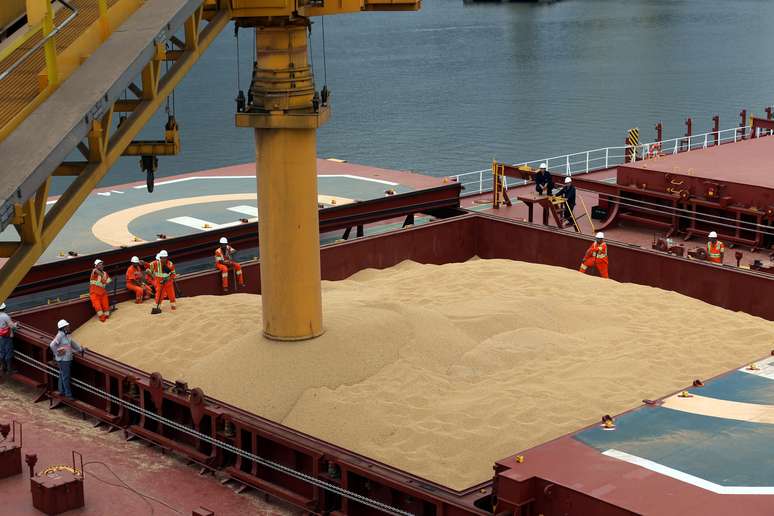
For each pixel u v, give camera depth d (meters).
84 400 20.83
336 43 163.50
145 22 14.74
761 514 11.65
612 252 28.34
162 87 15.78
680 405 15.20
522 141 75.38
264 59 18.50
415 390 18.44
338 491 15.50
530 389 18.19
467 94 100.31
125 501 16.52
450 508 14.04
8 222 11.68
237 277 26.44
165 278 23.22
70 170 14.21
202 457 17.80
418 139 77.31
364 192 32.75
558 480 12.74
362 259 29.34
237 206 31.58
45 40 12.77
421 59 135.50
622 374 18.95
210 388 19.05
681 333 21.89
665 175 32.06
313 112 18.45
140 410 18.89
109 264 26.28
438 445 16.34
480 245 31.89
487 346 20.28
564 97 95.31
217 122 88.94
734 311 25.86
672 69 112.56
